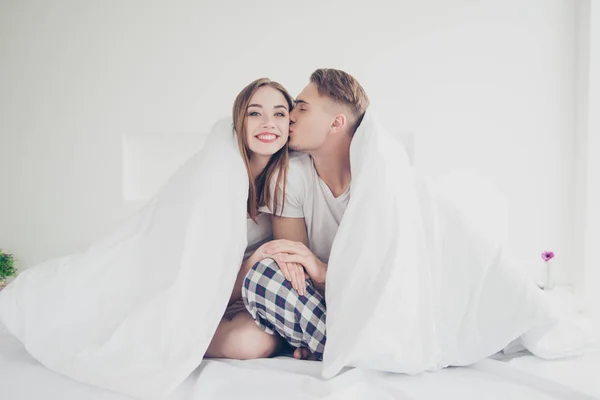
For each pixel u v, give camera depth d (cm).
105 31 283
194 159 131
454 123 292
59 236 284
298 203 143
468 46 292
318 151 139
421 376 109
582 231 279
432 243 122
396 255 112
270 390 98
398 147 131
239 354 120
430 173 292
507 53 291
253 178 138
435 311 119
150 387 98
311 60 291
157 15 285
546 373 109
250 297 118
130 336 109
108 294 118
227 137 134
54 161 284
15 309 115
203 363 115
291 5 290
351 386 97
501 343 116
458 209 127
